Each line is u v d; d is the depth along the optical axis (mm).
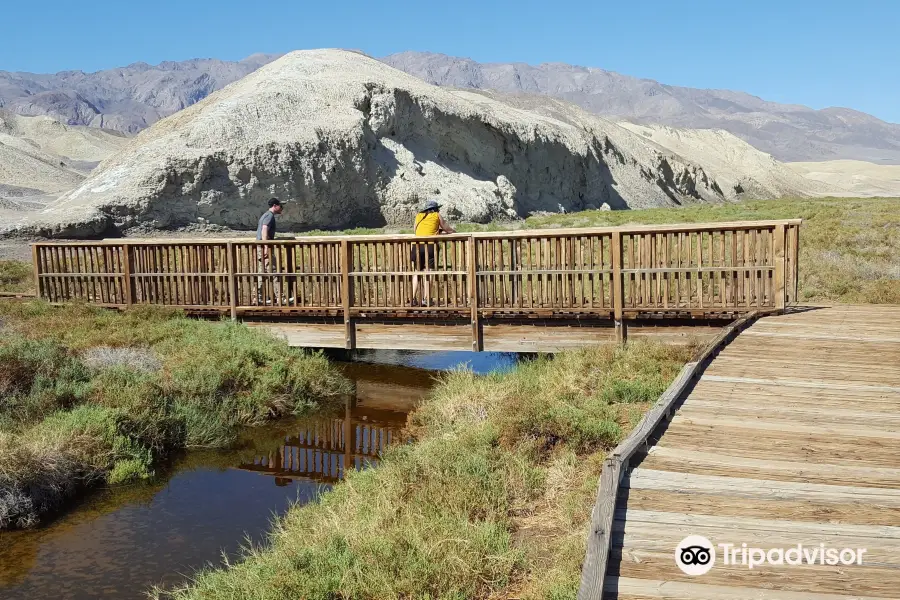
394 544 5582
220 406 10430
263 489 8148
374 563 5441
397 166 46531
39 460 7695
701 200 92875
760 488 5238
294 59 56000
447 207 45031
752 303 11258
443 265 12359
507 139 56875
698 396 7484
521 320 11750
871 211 35219
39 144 130625
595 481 6309
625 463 5535
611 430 7332
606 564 4266
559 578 4844
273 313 13391
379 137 47625
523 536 5883
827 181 177875
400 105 48656
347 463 8953
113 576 6152
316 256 12938
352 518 6582
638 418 7672
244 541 6816
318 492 7680
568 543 5355
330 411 11164
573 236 11289
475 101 65688
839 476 5426
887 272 17609
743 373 8320
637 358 9891
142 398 9719
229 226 39500
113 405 9461
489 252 11773
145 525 7191
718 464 5691
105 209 35406
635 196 74438
